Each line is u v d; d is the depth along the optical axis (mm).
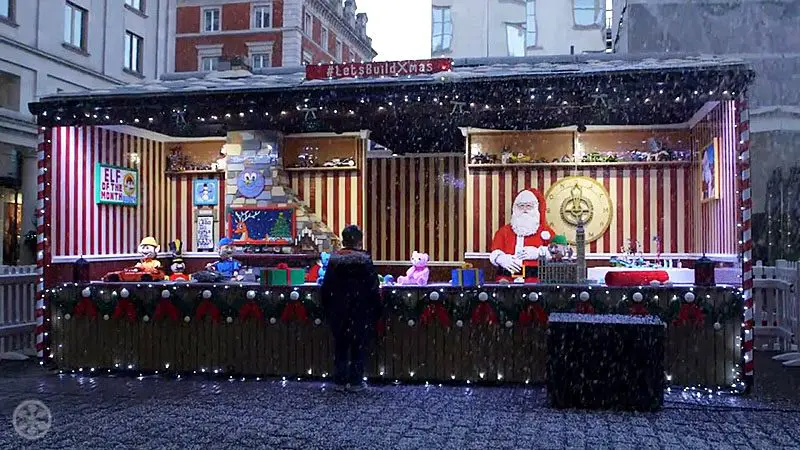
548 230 9727
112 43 24156
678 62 7484
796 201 14508
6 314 9328
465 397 6809
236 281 8250
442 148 11953
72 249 8953
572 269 7484
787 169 14594
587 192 10180
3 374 8086
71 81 22047
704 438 5348
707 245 9039
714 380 7027
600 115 9391
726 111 7797
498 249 9688
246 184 10602
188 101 7922
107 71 23906
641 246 10062
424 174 11977
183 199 11234
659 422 5840
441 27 20656
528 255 9195
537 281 7672
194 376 7895
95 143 9469
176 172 11156
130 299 8023
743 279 6984
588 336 6328
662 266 9641
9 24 19500
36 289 8680
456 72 7691
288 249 10398
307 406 6430
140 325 8055
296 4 34156
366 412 6195
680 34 15000
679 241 9984
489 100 7473
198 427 5672
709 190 8672
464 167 11875
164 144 11219
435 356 7473
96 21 23328
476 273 7555
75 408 6367
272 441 5262
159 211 11055
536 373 7352
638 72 7082
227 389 7215
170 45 27969
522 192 9812
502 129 10328
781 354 9297
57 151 8703
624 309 7137
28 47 20094
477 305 7387
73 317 8219
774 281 9734
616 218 10156
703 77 7000
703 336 7059
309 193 10930
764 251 14562
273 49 34219
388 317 7543
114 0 24281
